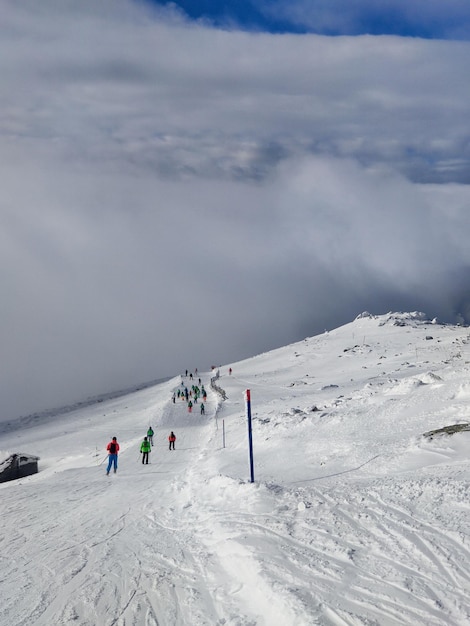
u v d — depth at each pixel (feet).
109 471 77.82
